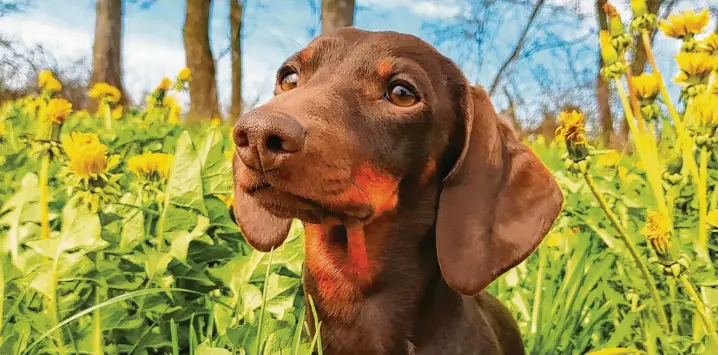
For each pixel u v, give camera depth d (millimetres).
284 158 251
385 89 314
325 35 344
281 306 365
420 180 321
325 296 328
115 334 331
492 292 465
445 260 314
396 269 320
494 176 320
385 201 307
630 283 410
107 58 2037
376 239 316
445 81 332
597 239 470
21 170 524
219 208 440
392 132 308
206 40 2281
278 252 388
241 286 354
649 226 322
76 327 321
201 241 407
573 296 419
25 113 890
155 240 391
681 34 412
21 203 362
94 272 336
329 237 323
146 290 294
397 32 339
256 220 347
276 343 321
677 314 383
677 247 343
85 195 343
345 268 321
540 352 403
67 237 325
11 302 327
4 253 344
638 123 382
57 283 329
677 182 389
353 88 308
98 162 344
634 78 393
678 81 409
